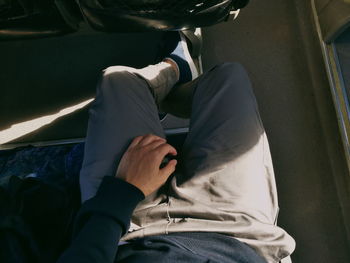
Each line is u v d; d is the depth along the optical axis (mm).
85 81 1328
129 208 575
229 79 814
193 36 1195
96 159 708
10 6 826
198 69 1311
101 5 792
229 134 740
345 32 1212
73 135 1280
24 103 1322
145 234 638
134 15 824
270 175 751
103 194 583
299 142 1282
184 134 1146
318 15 1253
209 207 650
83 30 1340
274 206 739
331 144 1252
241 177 696
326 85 1281
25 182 852
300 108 1311
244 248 598
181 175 729
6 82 1345
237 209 657
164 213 658
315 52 1311
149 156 660
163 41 1226
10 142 1280
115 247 532
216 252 583
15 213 762
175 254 550
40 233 782
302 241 1198
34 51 1362
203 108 804
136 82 820
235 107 774
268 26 1374
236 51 1357
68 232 824
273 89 1328
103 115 750
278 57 1352
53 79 1337
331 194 1233
